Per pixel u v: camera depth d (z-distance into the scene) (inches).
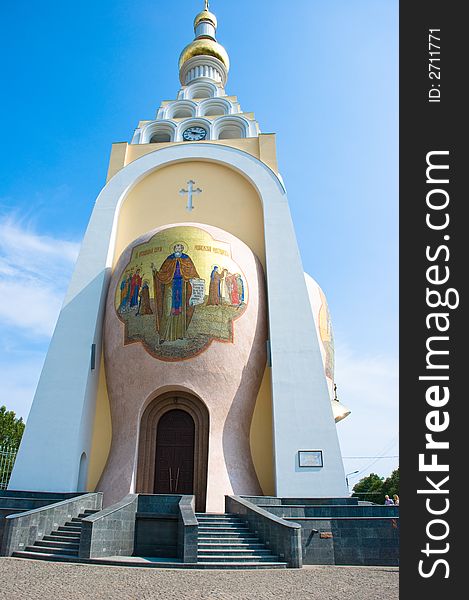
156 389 641.0
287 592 290.8
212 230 732.7
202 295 667.4
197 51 1318.9
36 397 679.7
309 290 898.7
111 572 350.3
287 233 782.5
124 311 689.0
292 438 631.8
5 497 581.3
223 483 601.3
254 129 1015.6
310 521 473.4
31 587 284.5
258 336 703.1
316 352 684.1
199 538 442.3
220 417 639.1
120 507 435.5
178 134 1008.9
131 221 864.9
